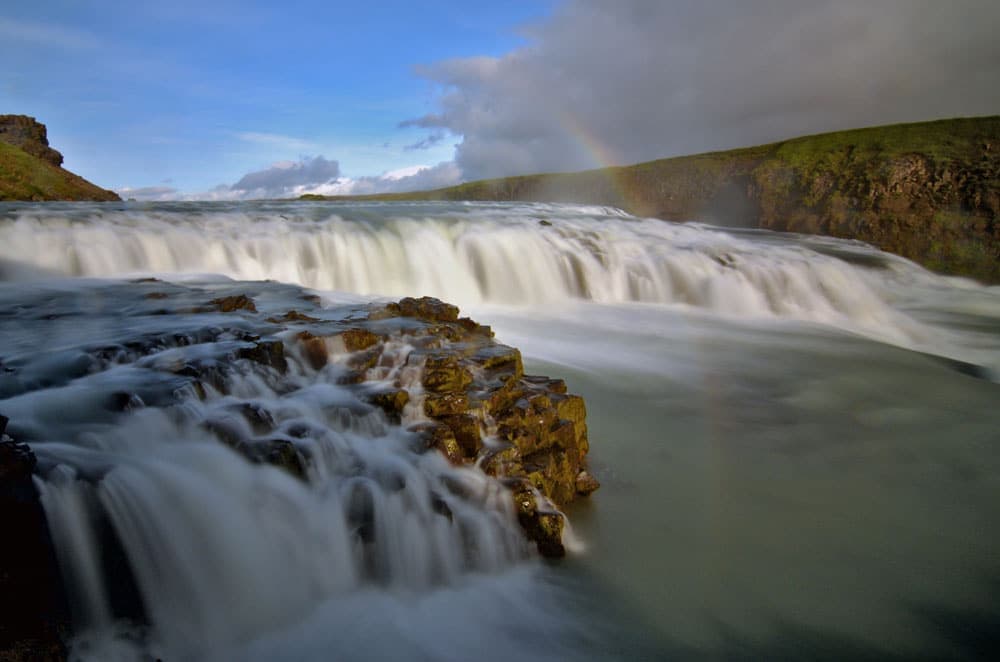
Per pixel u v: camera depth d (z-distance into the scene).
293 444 5.77
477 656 4.88
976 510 7.36
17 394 5.93
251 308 9.85
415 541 5.79
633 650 5.04
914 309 22.52
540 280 19.59
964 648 5.16
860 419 10.26
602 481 7.71
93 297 10.80
